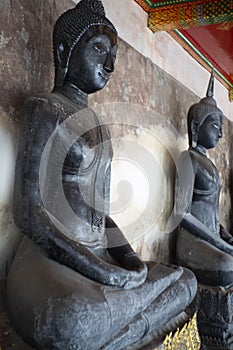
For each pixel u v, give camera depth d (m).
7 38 3.58
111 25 3.87
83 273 3.12
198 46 7.20
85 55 3.69
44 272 3.01
